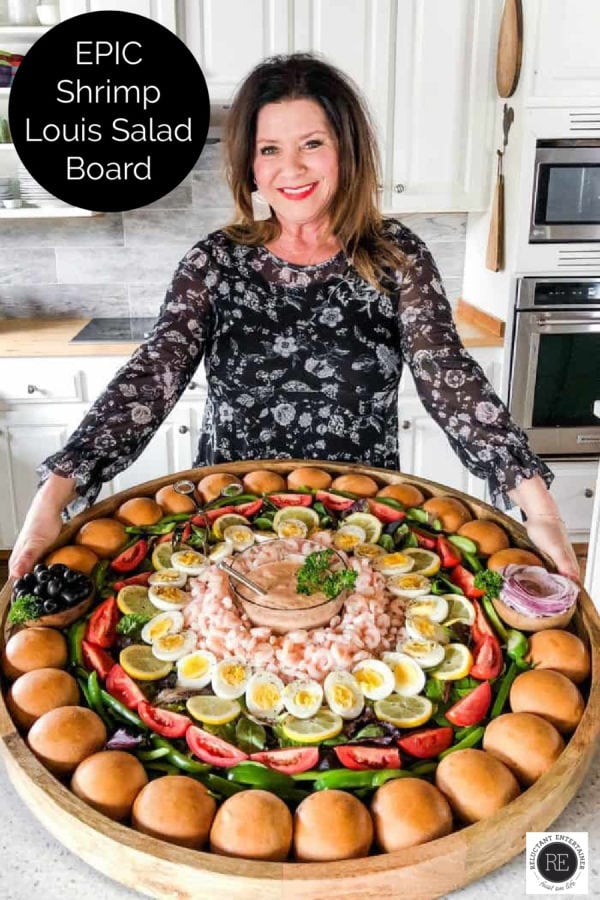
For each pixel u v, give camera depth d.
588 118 2.64
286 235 1.48
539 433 2.94
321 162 1.37
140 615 1.08
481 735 0.90
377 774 0.83
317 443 1.56
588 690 0.98
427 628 1.06
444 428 1.39
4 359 2.77
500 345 2.88
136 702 0.94
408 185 2.87
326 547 1.21
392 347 1.51
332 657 0.99
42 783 0.81
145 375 1.39
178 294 1.47
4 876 0.78
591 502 3.03
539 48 2.58
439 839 0.75
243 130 1.40
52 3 2.72
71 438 1.29
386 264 1.46
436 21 2.69
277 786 0.83
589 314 2.82
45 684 0.93
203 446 1.68
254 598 1.07
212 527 1.32
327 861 0.75
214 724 0.91
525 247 2.75
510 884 0.77
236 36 2.64
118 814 0.80
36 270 3.23
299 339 1.50
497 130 2.82
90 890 0.77
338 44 2.67
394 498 1.38
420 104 2.78
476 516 1.35
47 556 1.21
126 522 1.31
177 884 0.73
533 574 1.12
